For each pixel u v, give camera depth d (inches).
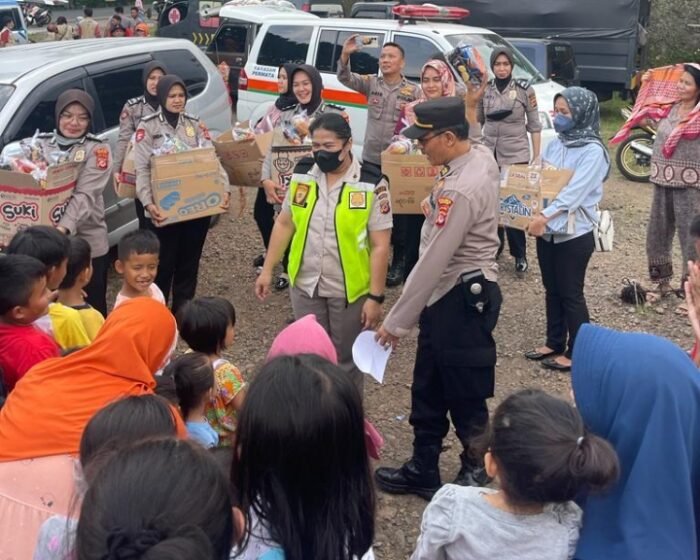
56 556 74.5
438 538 79.5
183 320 131.3
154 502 50.8
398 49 247.4
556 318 204.5
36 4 1284.4
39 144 180.4
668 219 235.1
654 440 76.0
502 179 193.3
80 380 97.2
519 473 74.2
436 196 132.6
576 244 188.1
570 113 184.9
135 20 919.7
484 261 134.5
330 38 366.6
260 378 70.0
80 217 181.3
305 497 68.7
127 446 57.2
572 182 184.5
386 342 135.3
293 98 232.7
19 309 115.3
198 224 210.5
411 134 130.8
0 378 112.1
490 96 272.7
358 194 150.4
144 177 197.3
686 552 74.2
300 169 157.8
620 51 520.4
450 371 137.8
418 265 131.1
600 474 71.6
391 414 183.3
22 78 225.0
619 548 75.1
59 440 94.1
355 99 351.6
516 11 536.1
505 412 77.2
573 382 83.2
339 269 153.2
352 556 71.0
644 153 385.7
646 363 77.5
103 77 246.7
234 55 514.3
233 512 58.5
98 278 193.8
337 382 69.7
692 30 612.7
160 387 113.3
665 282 243.4
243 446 69.2
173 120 203.2
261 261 270.8
